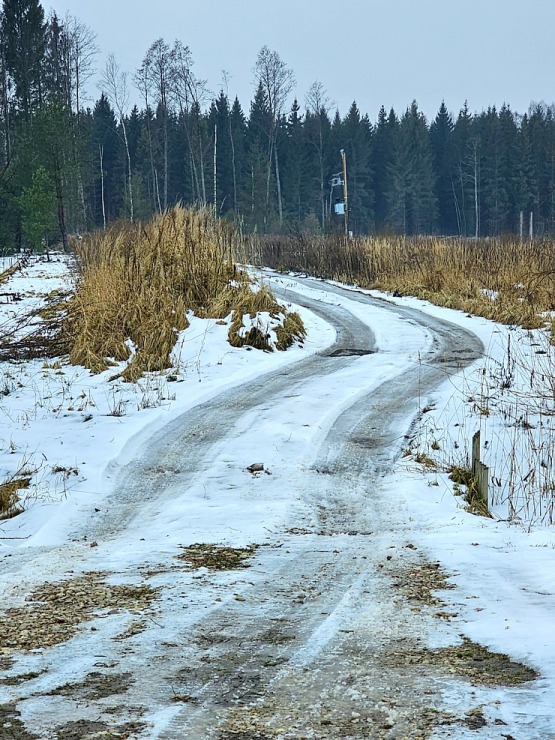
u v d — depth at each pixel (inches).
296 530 311.7
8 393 603.2
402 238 1435.8
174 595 220.2
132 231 1026.7
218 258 875.4
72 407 548.7
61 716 140.5
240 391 593.9
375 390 586.6
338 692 151.9
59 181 1649.9
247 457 432.1
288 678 159.3
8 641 182.5
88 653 173.6
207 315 804.6
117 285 794.2
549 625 186.2
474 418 497.0
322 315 978.1
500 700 146.1
